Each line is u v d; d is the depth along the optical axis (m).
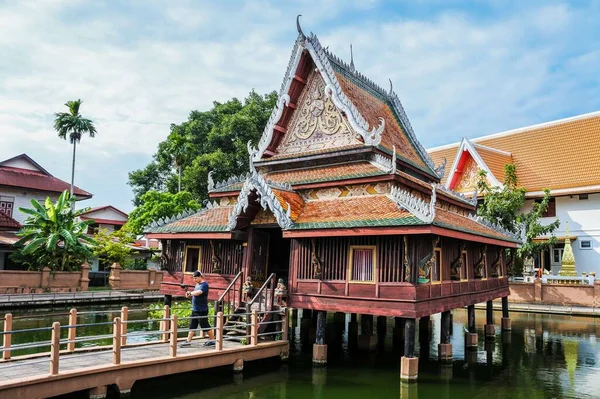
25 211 36.34
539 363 18.52
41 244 35.97
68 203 38.16
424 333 24.08
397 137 22.08
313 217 16.80
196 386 14.09
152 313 26.06
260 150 20.84
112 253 41.53
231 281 18.47
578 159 40.72
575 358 19.45
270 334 16.70
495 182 40.88
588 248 38.41
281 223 16.45
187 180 49.75
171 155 60.12
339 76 20.45
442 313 17.98
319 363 16.53
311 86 20.25
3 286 33.47
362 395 13.77
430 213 13.86
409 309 14.59
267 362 17.00
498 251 24.28
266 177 20.47
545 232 37.41
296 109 20.64
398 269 15.00
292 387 14.38
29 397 10.58
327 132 19.53
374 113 21.30
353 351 19.81
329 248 16.41
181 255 20.48
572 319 30.33
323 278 16.41
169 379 14.61
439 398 13.84
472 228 19.25
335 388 14.36
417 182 18.38
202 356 13.93
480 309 35.28
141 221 45.06
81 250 37.53
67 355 13.48
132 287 41.72
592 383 15.70
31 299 30.75
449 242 18.03
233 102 56.47
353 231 15.16
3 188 46.44
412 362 14.86
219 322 14.66
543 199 38.81
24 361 12.64
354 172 17.83
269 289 17.39
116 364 12.16
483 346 21.81
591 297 33.75
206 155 49.25
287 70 20.28
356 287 15.63
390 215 15.18
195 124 55.94
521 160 44.31
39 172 51.38
